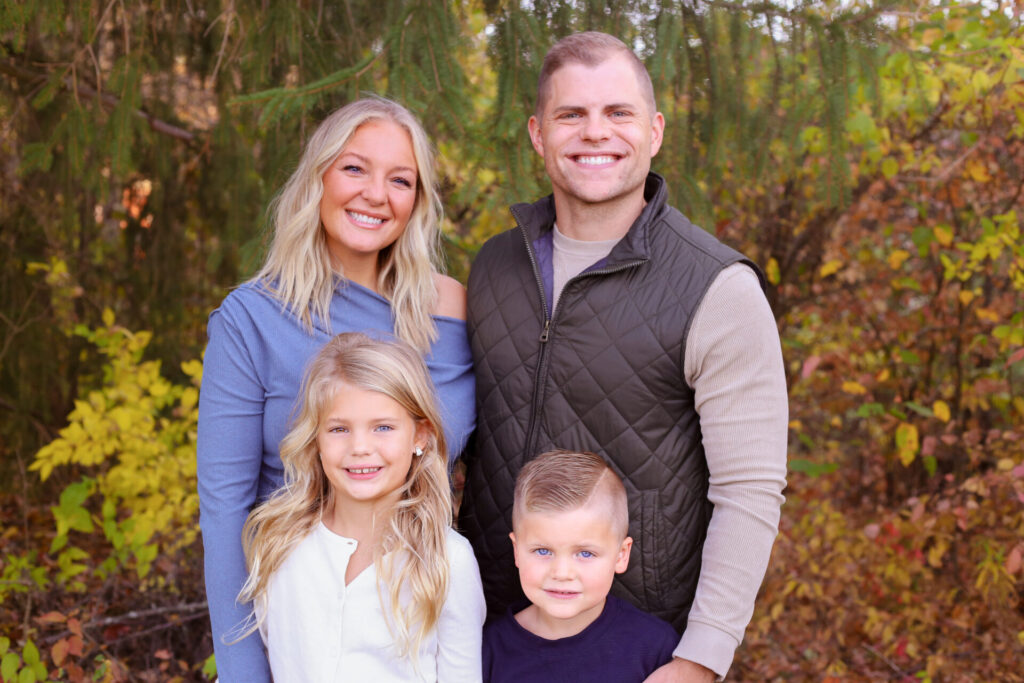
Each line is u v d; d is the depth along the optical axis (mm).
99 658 3287
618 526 1653
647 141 1760
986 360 4578
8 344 4125
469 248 3191
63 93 3766
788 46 3102
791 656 4188
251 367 1728
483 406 1882
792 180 4480
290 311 1771
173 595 3822
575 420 1742
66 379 4512
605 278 1711
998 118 4105
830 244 4758
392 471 1660
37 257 4344
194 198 4414
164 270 4500
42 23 2961
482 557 1896
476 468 1922
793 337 5066
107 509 3381
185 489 3625
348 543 1669
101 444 3414
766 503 1591
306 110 2820
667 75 2852
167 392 3670
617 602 1718
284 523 1688
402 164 1807
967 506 3852
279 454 1744
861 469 5281
